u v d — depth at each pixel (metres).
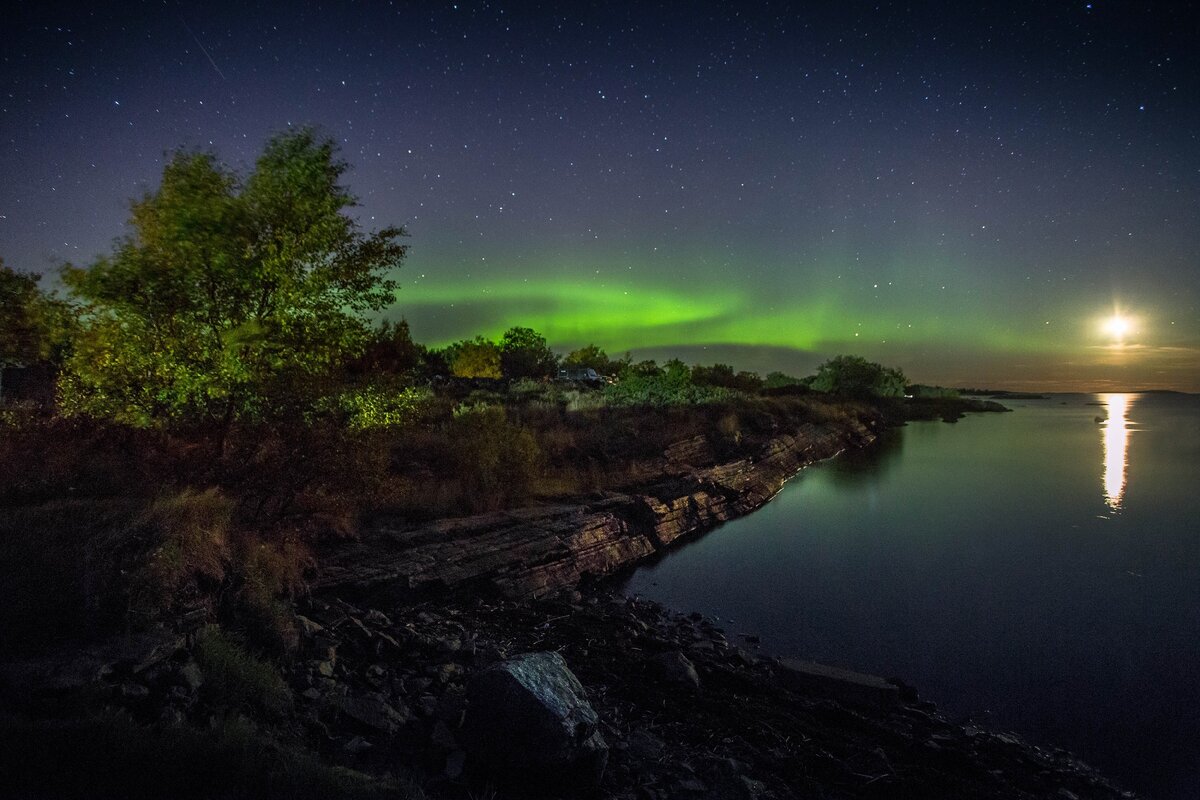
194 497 7.26
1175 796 5.94
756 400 35.38
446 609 9.14
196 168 8.84
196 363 8.66
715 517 17.53
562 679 5.50
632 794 5.10
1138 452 33.97
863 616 10.59
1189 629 9.99
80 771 3.50
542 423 20.97
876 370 64.75
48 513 6.42
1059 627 10.09
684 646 8.95
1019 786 5.86
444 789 4.82
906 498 21.20
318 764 4.23
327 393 9.25
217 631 5.81
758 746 6.14
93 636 5.11
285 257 8.84
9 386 14.00
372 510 11.55
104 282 8.46
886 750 6.29
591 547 12.68
